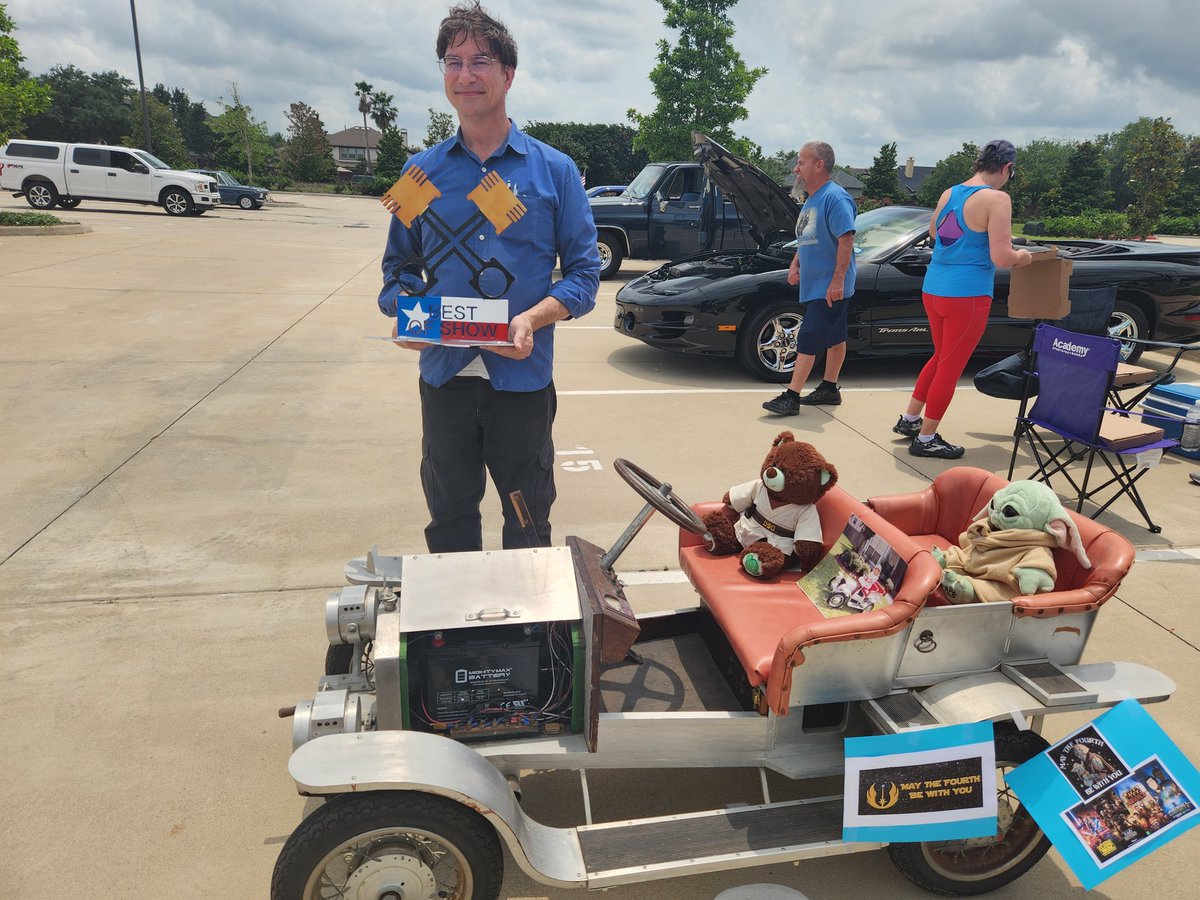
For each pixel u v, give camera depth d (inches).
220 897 84.5
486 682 83.0
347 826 70.1
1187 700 117.9
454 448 112.0
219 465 198.1
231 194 1151.6
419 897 76.0
